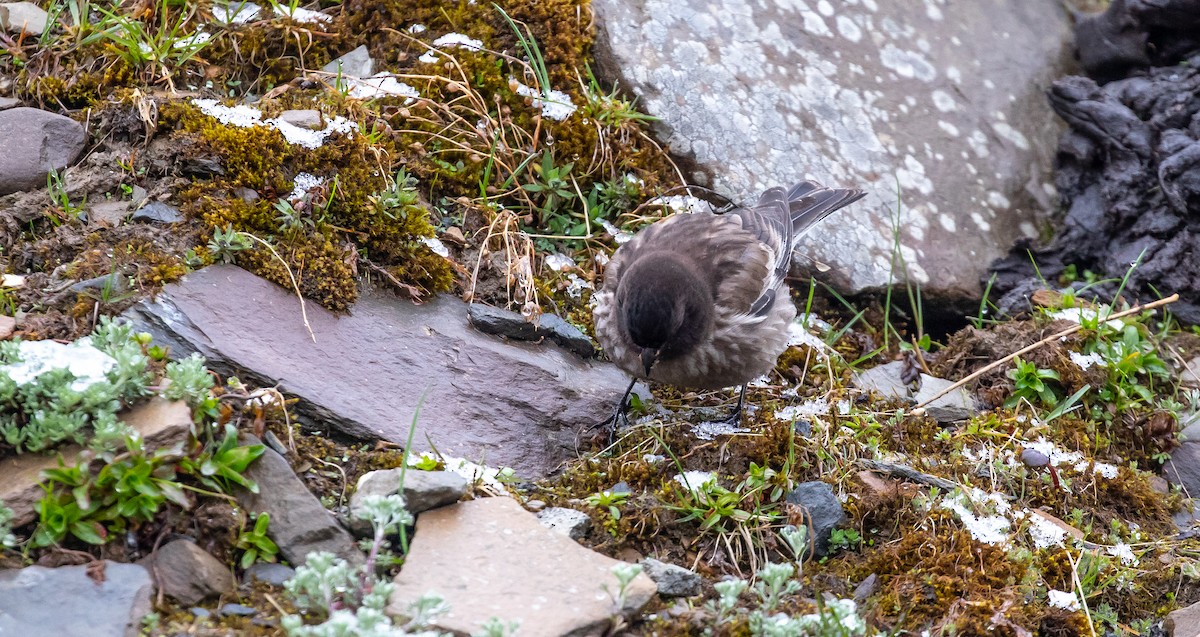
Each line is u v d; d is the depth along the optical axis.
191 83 11.56
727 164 12.77
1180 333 12.70
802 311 12.52
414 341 9.95
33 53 11.31
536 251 11.61
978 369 11.77
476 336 10.31
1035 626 8.54
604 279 10.80
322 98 11.45
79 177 10.17
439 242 10.88
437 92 12.08
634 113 12.61
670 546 8.77
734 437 9.84
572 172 12.22
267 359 9.10
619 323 9.91
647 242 10.67
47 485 7.35
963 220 13.37
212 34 12.02
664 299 9.48
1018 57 14.70
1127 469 10.62
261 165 10.29
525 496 8.88
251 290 9.56
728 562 8.71
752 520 8.97
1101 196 13.69
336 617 6.39
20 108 10.44
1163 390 11.84
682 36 13.28
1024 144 14.09
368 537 7.90
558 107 12.33
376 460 8.67
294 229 10.05
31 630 6.65
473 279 10.79
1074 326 11.70
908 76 14.09
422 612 6.89
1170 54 14.32
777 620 7.56
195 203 9.95
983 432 10.67
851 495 9.38
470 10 12.70
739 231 10.74
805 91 13.47
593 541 8.62
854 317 12.60
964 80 14.30
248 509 7.77
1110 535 9.95
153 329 8.91
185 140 10.31
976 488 9.91
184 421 7.69
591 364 10.82
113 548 7.31
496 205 11.62
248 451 7.85
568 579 7.68
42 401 7.67
